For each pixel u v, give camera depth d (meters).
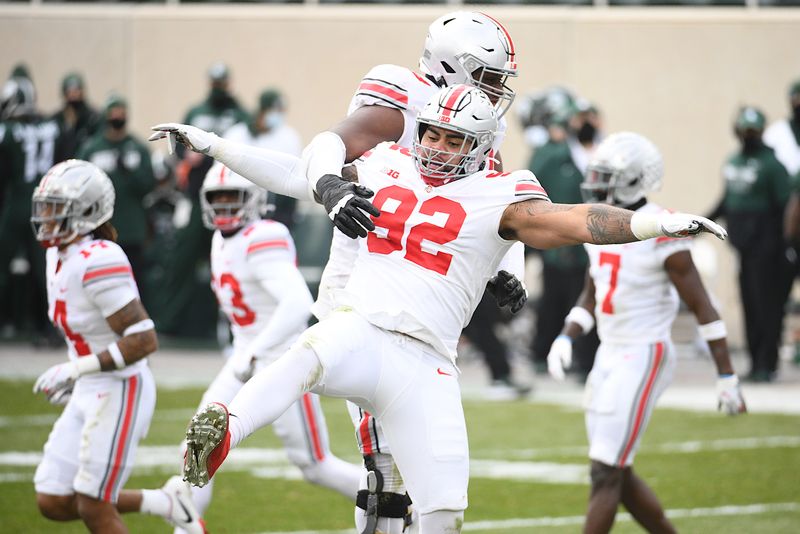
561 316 45.53
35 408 38.25
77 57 64.38
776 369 45.72
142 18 64.06
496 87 18.31
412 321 16.25
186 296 53.31
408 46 62.97
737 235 45.00
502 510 27.30
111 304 20.42
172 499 21.75
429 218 16.30
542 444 34.50
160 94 64.12
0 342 52.12
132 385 20.84
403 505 17.66
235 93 63.66
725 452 33.53
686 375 47.31
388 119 17.59
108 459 20.56
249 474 30.91
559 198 44.03
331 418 38.50
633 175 23.59
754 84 60.34
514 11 62.03
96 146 46.53
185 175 50.88
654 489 29.42
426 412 16.25
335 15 63.16
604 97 61.19
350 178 16.89
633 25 60.94
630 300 22.80
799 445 34.31
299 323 22.98
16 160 48.94
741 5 61.25
